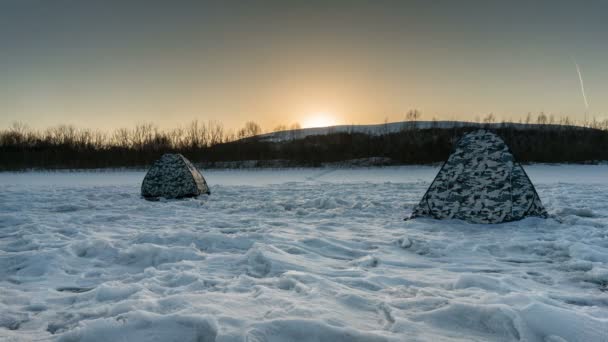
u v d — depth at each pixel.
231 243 5.20
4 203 9.91
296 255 4.54
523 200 6.62
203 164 37.47
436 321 2.51
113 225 6.73
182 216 7.80
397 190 13.20
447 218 6.90
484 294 3.04
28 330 2.61
